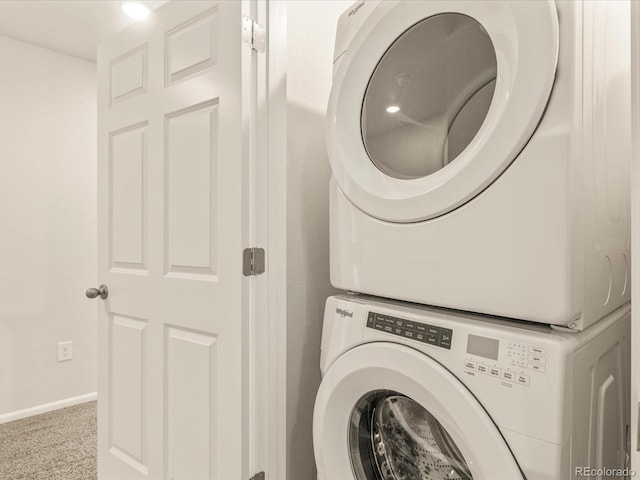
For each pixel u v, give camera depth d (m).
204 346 1.21
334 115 0.93
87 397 2.57
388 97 0.88
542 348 0.58
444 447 0.78
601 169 0.67
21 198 2.32
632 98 0.54
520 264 0.61
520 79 0.61
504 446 0.59
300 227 1.23
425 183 0.75
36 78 2.38
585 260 0.61
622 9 0.77
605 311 0.68
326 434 0.87
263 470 1.14
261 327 1.15
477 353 0.64
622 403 0.75
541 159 0.59
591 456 0.63
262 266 1.15
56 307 2.46
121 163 1.49
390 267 0.80
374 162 0.90
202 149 1.21
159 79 1.33
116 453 1.52
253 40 1.13
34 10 2.01
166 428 1.33
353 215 0.88
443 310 0.76
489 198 0.65
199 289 1.22
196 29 1.22
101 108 1.57
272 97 1.16
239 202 1.11
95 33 2.24
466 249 0.68
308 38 1.27
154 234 1.36
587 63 0.62
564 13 0.59
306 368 1.25
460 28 0.75
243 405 1.12
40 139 2.39
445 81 0.78
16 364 2.30
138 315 1.42
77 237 2.54
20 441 2.04
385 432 0.90
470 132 0.74
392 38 0.84
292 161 1.21
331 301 0.92
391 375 0.74
